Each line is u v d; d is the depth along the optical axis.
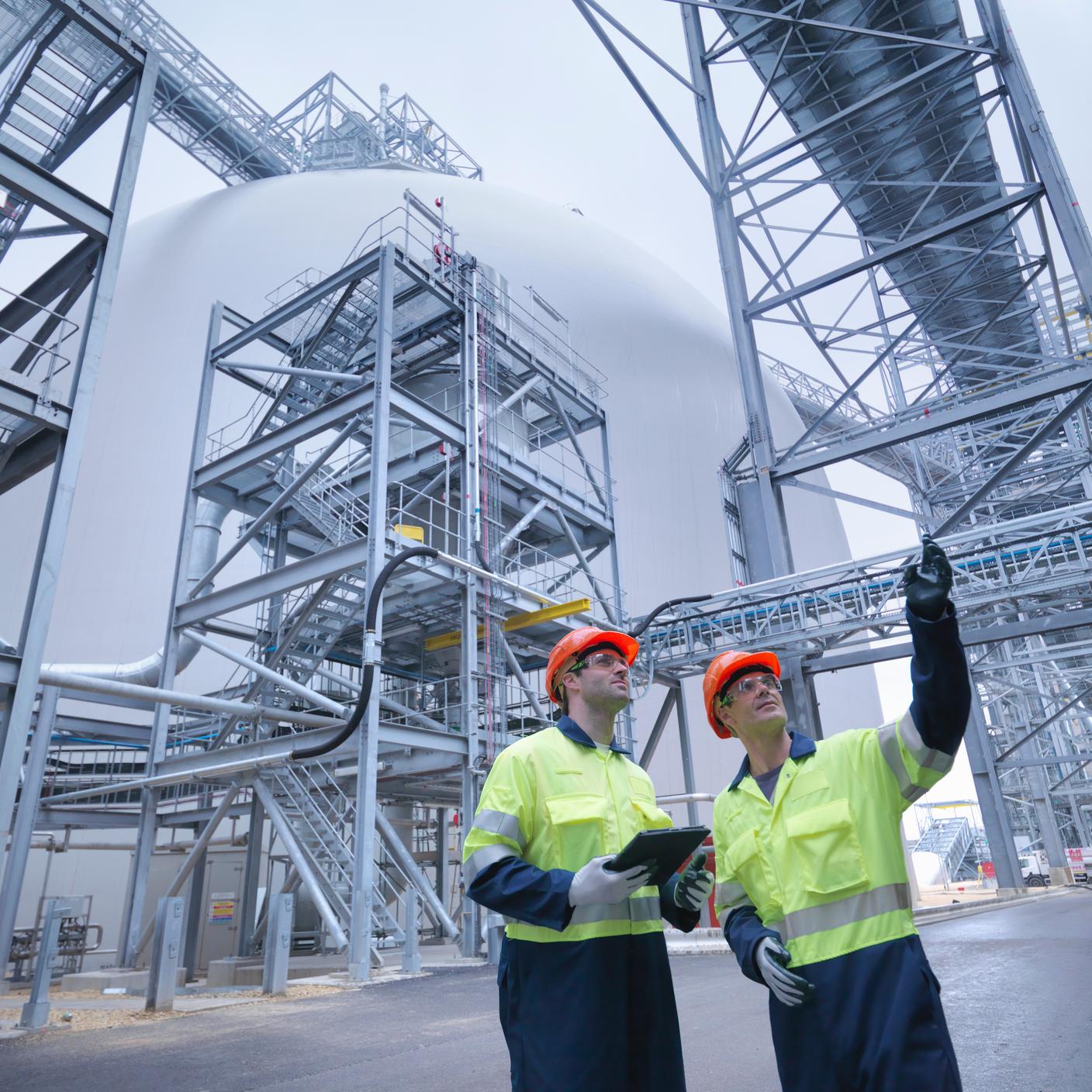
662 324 68.12
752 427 28.45
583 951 2.85
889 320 29.59
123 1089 6.92
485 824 2.96
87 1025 10.44
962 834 92.81
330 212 63.88
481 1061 7.45
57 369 13.25
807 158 29.39
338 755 18.53
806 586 26.77
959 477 46.25
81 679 15.94
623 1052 2.78
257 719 19.61
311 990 13.45
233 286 57.03
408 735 17.16
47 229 14.09
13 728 11.52
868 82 30.77
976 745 42.47
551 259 67.06
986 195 34.50
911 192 34.69
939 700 2.67
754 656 3.45
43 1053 8.65
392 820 26.91
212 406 49.41
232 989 14.93
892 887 2.92
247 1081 7.07
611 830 3.08
